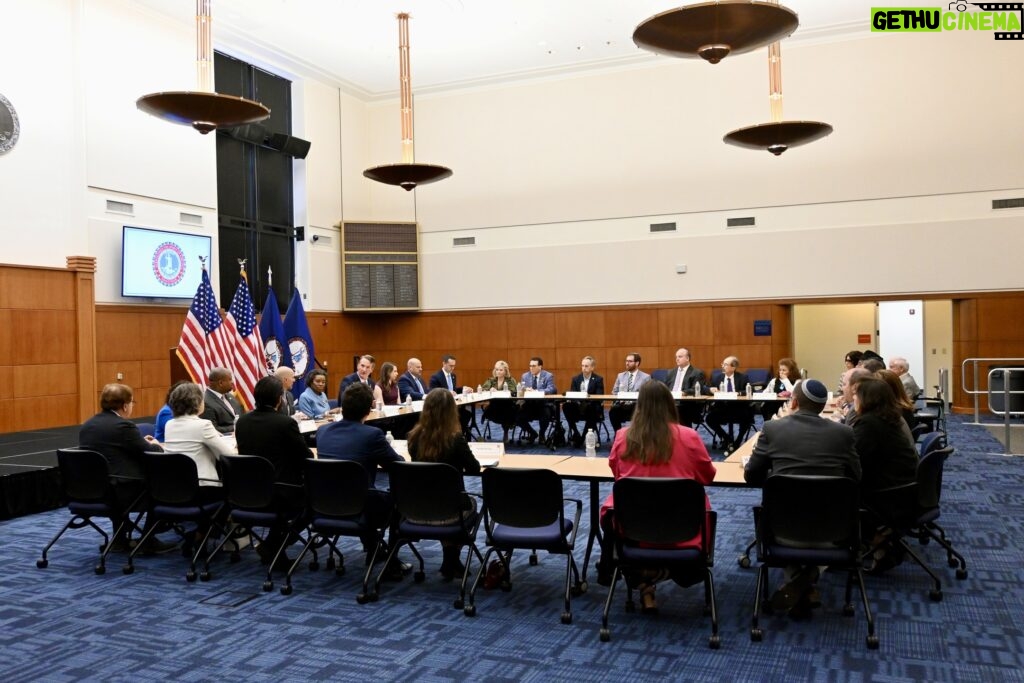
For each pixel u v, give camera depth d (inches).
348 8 463.5
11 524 256.2
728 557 205.0
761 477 161.8
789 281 539.5
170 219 475.2
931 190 508.4
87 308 421.1
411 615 164.1
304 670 136.6
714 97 553.3
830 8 482.6
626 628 154.5
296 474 192.1
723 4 239.6
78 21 422.3
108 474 197.8
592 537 183.6
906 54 510.6
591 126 586.2
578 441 409.4
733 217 551.5
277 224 571.5
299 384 434.9
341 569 194.4
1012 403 469.7
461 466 175.3
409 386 398.9
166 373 472.1
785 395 360.5
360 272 615.5
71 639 153.2
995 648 140.5
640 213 574.6
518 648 144.9
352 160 629.0
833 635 148.6
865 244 522.3
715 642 143.3
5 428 382.6
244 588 184.9
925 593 171.9
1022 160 491.2
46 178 407.5
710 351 558.6
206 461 203.9
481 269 618.5
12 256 389.7
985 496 268.4
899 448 169.6
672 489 143.1
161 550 219.1
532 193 603.2
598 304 587.2
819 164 531.2
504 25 496.7
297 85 581.3
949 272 506.6
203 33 328.2
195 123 305.3
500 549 169.6
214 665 139.6
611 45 536.7
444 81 603.8
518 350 609.3
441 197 629.9
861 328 615.2
